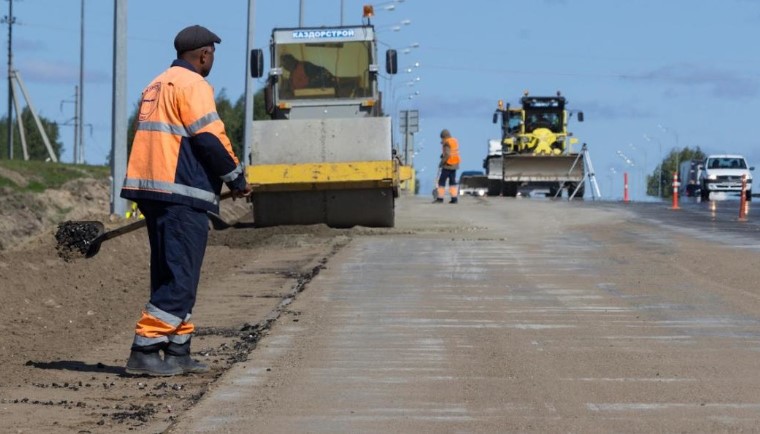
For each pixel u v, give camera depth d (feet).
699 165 481.46
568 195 377.30
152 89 67.05
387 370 67.26
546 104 384.47
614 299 97.60
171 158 65.92
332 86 200.64
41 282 110.83
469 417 55.42
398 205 253.44
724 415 55.62
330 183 165.89
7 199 207.00
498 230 173.37
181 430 53.06
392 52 197.16
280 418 55.36
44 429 53.31
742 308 92.02
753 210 242.17
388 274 115.96
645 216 211.61
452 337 78.84
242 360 70.64
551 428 53.16
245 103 269.23
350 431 52.80
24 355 74.74
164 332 67.00
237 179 67.10
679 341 77.05
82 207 223.30
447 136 267.59
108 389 63.62
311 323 85.20
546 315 88.79
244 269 124.57
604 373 66.13
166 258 66.80
